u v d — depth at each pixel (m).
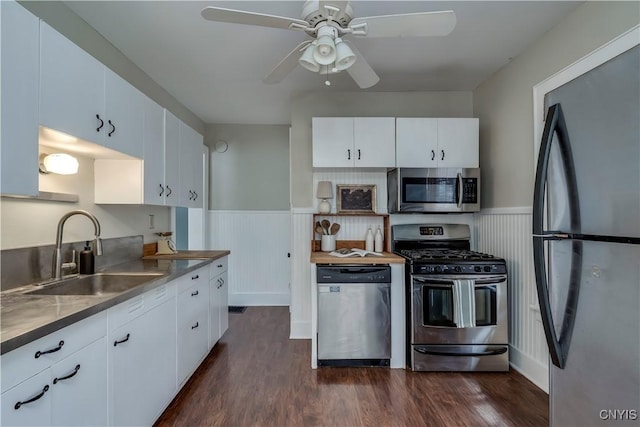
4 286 1.56
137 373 1.67
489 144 2.96
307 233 3.28
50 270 1.83
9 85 1.21
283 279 4.41
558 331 1.10
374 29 1.62
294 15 2.02
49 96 1.40
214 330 2.90
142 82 2.79
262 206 4.41
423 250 3.06
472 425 1.87
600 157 0.94
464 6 1.93
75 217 2.04
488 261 2.51
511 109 2.63
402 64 2.70
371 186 3.26
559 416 1.11
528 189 2.43
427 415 1.97
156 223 3.10
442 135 2.93
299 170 3.31
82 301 1.36
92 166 2.18
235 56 2.54
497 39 2.31
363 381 2.38
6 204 1.58
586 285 0.99
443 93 3.31
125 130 1.98
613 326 0.90
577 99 1.02
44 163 1.76
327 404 2.08
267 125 4.43
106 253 2.33
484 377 2.44
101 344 1.39
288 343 3.10
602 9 1.80
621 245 0.87
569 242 1.05
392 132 2.93
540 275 1.14
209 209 4.38
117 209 2.47
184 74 2.86
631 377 0.85
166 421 1.90
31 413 1.04
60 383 1.16
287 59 1.90
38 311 1.21
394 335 2.62
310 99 3.32
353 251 3.02
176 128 2.71
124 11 1.97
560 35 2.10
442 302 2.52
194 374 2.47
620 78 0.87
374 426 1.86
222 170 4.39
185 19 2.05
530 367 2.39
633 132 0.84
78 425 1.25
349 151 2.92
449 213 3.22
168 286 2.03
